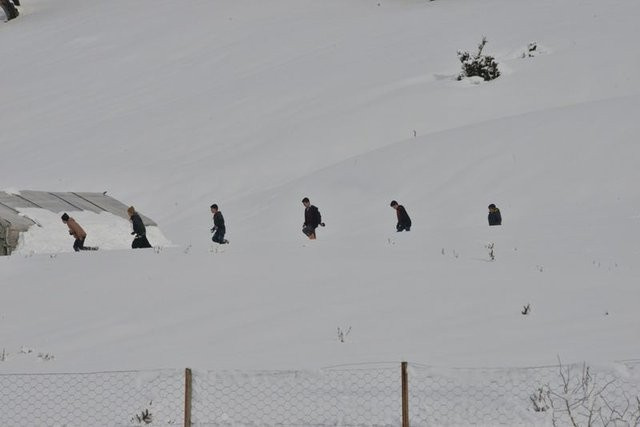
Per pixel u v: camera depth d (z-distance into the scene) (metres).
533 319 56.56
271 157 173.00
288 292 67.88
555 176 130.12
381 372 45.59
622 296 60.69
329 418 40.44
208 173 171.25
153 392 44.88
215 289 70.50
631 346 48.53
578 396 40.06
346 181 145.25
